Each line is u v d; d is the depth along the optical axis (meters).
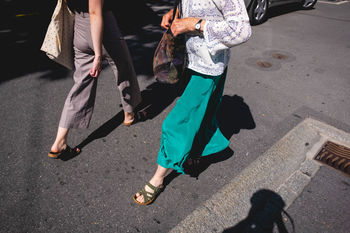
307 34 6.09
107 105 3.05
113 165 2.28
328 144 2.63
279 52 4.93
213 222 1.88
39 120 2.74
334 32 6.38
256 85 3.70
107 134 2.62
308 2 8.51
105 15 1.89
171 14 1.74
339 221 1.92
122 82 2.36
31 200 1.94
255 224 1.88
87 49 1.90
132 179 2.15
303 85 3.78
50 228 1.77
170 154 1.75
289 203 2.04
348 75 4.16
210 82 1.64
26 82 3.40
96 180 2.13
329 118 3.07
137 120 2.82
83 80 2.02
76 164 2.26
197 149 2.03
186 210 1.94
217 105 1.96
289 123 2.94
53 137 2.53
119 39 2.05
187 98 1.68
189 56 1.61
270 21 6.98
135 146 2.49
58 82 3.44
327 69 4.33
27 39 4.69
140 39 4.95
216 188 2.13
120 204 1.95
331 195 2.11
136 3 6.98
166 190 2.08
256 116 3.03
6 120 2.70
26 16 5.85
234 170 2.30
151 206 1.95
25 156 2.30
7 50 4.25
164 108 3.06
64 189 2.04
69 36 1.92
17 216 1.83
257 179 2.22
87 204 1.94
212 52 1.43
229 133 2.74
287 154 2.49
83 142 2.50
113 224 1.82
